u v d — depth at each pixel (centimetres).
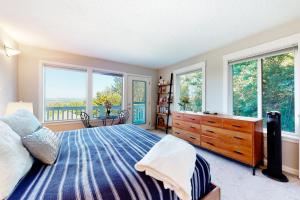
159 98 511
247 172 213
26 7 178
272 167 201
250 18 203
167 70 482
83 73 382
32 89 315
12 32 246
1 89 233
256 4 173
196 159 122
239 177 199
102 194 73
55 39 275
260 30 237
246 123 214
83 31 243
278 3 171
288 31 214
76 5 175
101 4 174
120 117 411
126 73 452
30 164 99
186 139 319
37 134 116
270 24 218
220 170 219
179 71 426
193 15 196
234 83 299
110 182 82
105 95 426
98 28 232
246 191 169
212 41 281
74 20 209
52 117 354
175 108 442
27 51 309
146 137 179
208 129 271
